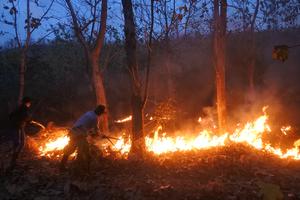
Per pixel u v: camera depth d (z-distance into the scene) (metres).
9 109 15.55
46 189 7.74
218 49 11.59
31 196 7.40
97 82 12.07
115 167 8.55
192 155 9.59
